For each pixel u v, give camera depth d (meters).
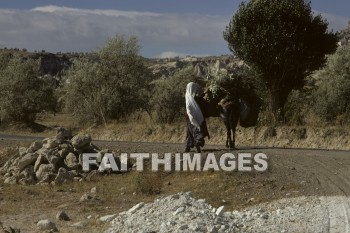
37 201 17.14
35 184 20.41
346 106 32.31
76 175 20.70
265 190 16.70
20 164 21.36
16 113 40.56
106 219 13.70
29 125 39.81
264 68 31.55
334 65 38.47
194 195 17.11
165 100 37.72
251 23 31.88
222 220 12.51
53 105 42.50
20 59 43.75
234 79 22.31
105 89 38.84
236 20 32.22
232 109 21.91
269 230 12.14
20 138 30.84
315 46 31.86
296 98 35.12
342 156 21.08
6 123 40.75
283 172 18.41
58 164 21.22
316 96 34.88
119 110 38.59
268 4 31.75
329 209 13.81
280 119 30.16
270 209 14.60
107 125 34.66
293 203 14.88
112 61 40.94
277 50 31.08
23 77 41.38
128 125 33.16
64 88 40.38
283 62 31.20
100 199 17.25
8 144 26.73
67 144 22.14
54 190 18.98
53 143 22.14
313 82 39.09
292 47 30.91
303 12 31.41
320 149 23.81
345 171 18.20
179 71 44.72
